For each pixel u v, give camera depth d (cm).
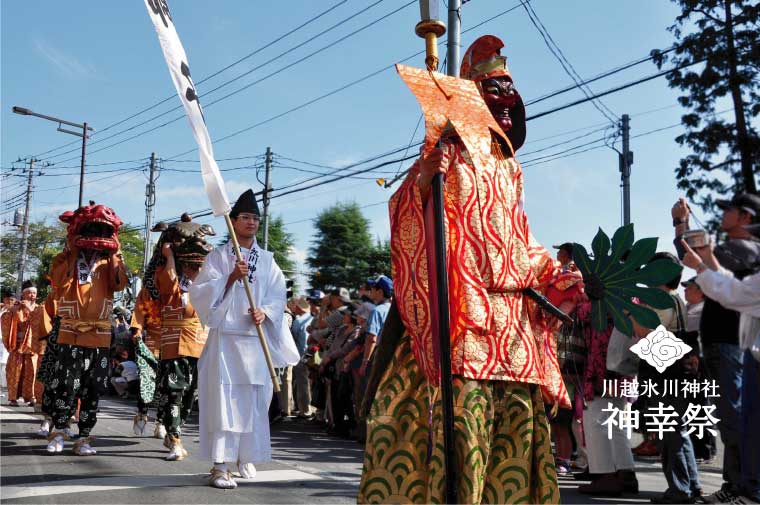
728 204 456
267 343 516
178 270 633
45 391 627
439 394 285
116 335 1191
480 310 284
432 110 282
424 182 286
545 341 312
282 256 5072
